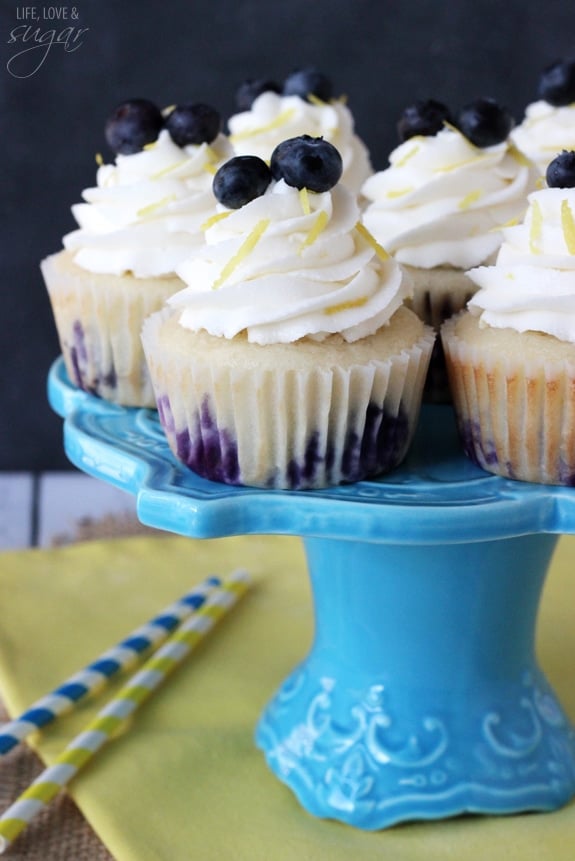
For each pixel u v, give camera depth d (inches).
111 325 18.9
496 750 18.3
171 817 18.0
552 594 22.6
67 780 18.5
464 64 28.6
